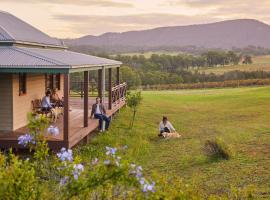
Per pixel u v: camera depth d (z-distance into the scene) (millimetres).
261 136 18469
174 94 44969
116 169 4453
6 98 15336
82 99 27141
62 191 4621
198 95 43000
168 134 19047
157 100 36094
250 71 79438
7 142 13570
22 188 4500
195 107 32188
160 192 4512
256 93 40688
